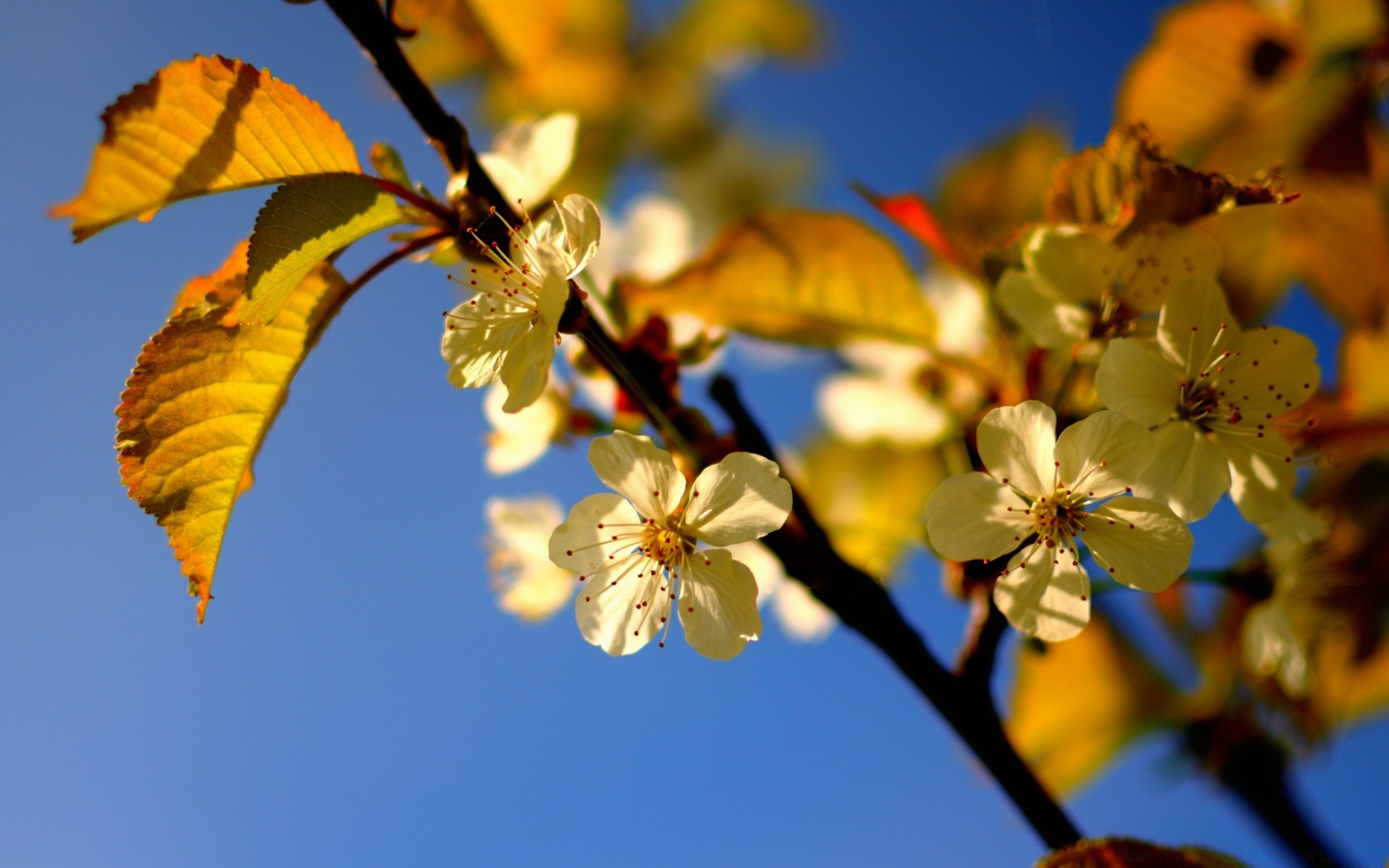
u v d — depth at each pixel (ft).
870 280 1.43
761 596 1.49
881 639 1.29
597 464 1.28
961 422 1.39
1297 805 1.43
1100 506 1.27
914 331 1.44
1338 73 1.49
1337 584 1.42
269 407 1.28
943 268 1.53
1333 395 1.45
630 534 1.28
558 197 1.34
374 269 1.28
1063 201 1.33
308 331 1.28
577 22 1.63
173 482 1.26
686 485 1.28
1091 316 1.32
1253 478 1.29
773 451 1.30
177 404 1.26
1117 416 1.27
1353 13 1.50
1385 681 1.44
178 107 1.24
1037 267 1.33
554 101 1.64
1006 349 1.37
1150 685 1.51
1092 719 1.51
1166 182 1.31
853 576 1.29
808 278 1.43
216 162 1.25
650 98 1.70
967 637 1.30
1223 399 1.28
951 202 1.58
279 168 1.26
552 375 1.40
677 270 1.42
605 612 1.28
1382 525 1.43
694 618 1.27
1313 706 1.43
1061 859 1.25
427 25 1.40
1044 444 1.27
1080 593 1.26
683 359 1.33
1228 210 1.30
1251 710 1.44
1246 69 1.51
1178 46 1.52
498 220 1.27
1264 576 1.42
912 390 1.51
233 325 1.27
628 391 1.29
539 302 1.26
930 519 1.27
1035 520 1.27
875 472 1.53
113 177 1.23
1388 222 1.47
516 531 1.48
